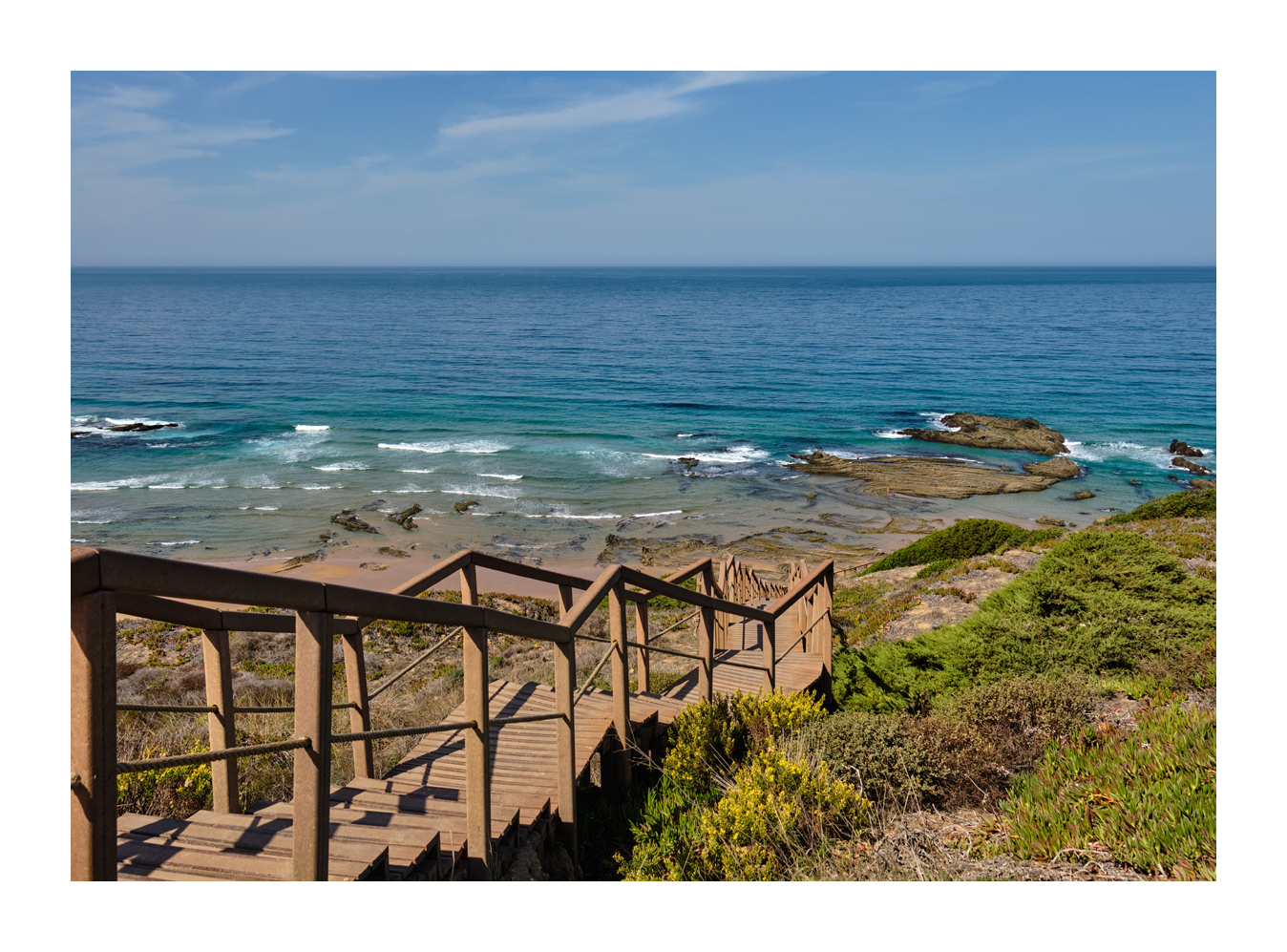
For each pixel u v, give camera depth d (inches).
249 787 176.7
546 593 860.0
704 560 298.4
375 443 1699.1
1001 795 178.9
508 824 131.9
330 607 80.4
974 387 2476.6
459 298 7455.7
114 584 60.0
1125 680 255.9
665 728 209.9
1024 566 555.8
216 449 1637.6
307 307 6082.7
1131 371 2751.0
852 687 314.5
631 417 2010.3
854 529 1152.8
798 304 6491.1
